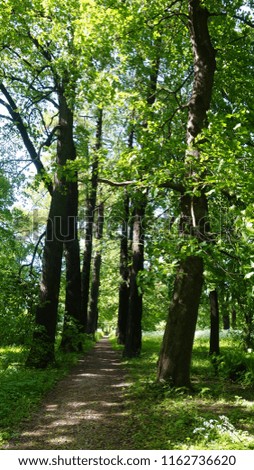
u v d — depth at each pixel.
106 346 26.52
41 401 9.39
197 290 10.44
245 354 13.30
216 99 13.36
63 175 10.82
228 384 10.95
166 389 9.86
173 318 10.45
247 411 8.06
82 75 12.34
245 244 5.71
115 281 25.95
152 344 24.48
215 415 7.71
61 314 17.59
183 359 10.23
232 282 8.92
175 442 6.36
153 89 14.70
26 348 14.29
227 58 12.71
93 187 20.67
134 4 11.32
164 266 6.90
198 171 7.84
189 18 11.20
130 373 13.13
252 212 5.39
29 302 14.61
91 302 31.28
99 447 6.45
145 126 13.98
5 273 15.16
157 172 8.12
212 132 7.30
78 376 12.84
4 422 7.58
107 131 22.17
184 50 14.30
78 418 8.02
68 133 15.46
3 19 13.44
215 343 15.73
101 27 10.91
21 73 16.20
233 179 6.32
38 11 13.73
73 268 19.53
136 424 7.46
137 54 13.12
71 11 12.55
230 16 11.70
